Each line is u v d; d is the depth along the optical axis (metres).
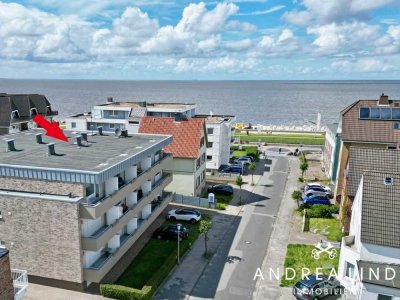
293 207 44.53
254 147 77.88
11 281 18.70
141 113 67.00
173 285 27.78
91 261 26.53
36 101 77.94
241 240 35.50
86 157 29.33
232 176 56.16
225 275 29.30
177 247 33.47
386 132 43.44
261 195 49.16
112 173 26.00
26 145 33.44
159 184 37.69
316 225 38.75
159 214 39.22
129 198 31.58
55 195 25.05
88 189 25.88
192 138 46.53
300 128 110.88
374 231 24.77
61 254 25.14
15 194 25.05
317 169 62.25
